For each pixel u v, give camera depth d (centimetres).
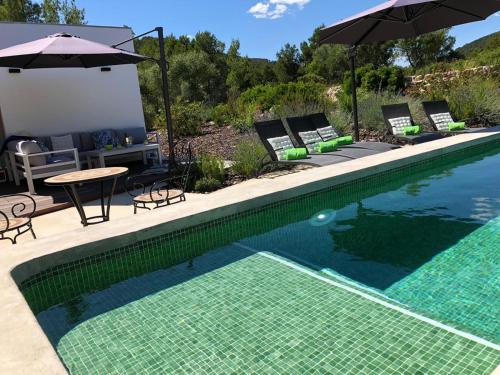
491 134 810
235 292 323
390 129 923
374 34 895
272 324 271
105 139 912
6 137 843
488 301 282
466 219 443
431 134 892
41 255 339
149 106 1816
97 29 929
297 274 349
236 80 3691
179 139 1226
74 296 339
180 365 236
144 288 345
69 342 269
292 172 713
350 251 390
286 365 228
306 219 502
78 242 365
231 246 436
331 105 1240
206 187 636
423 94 1285
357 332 254
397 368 217
